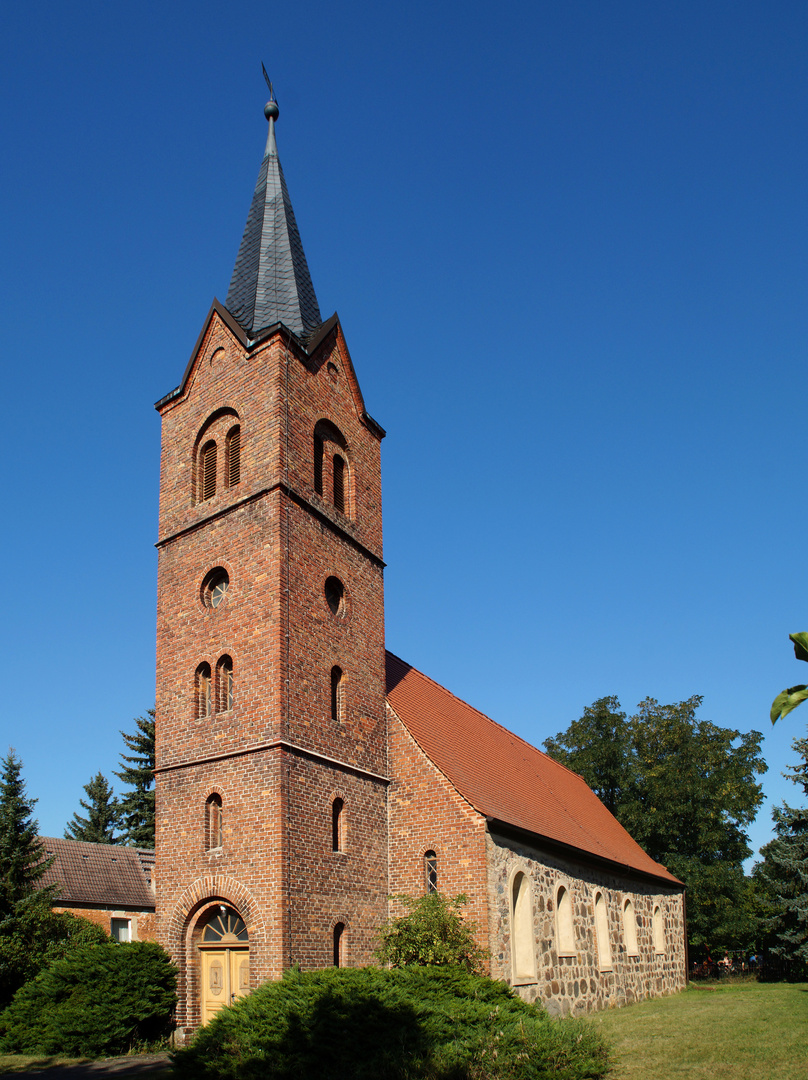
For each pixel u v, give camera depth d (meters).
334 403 28.72
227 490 26.52
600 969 31.44
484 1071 15.47
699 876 54.69
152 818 55.78
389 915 25.14
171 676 25.91
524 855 26.75
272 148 32.97
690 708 58.97
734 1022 24.09
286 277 29.97
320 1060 15.66
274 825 22.08
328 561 26.55
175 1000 22.83
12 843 32.84
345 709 25.77
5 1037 22.69
